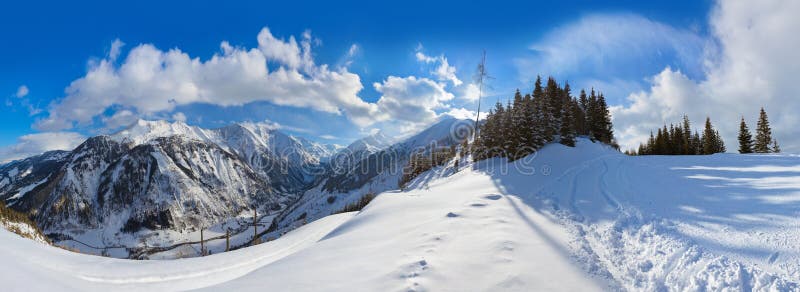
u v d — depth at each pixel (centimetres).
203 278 937
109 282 839
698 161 2744
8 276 693
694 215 971
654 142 7712
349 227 1418
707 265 646
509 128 4684
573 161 3338
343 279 721
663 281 634
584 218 1137
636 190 1491
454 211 1265
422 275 683
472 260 748
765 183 1345
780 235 726
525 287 625
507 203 1423
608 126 6562
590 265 726
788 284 545
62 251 1007
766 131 6100
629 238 879
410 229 1120
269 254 1209
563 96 6362
